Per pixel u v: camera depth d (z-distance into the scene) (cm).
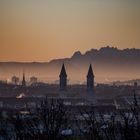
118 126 5888
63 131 8381
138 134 5516
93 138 6141
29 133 8119
